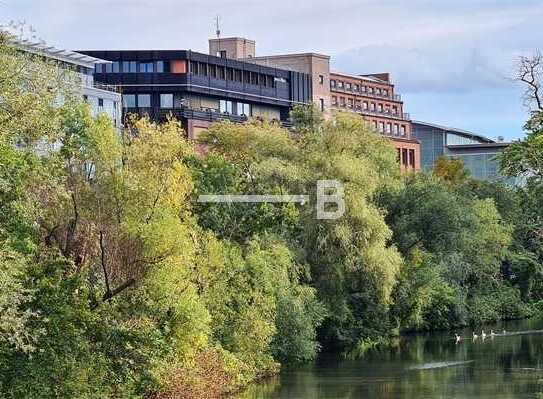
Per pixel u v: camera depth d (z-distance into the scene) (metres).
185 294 53.56
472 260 108.69
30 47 41.84
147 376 49.97
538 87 70.81
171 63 124.38
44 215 45.38
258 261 68.38
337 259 78.62
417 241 97.19
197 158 71.50
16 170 40.28
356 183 79.25
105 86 106.94
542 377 66.38
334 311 81.31
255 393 60.75
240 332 65.75
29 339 39.91
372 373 69.06
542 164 70.19
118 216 50.12
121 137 55.88
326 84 157.00
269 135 82.06
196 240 59.41
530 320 113.19
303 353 73.88
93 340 47.00
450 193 107.06
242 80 135.25
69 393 43.22
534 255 120.69
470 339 92.62
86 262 48.97
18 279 39.91
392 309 92.62
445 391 60.75
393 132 178.00
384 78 182.25
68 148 49.09
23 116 39.38
